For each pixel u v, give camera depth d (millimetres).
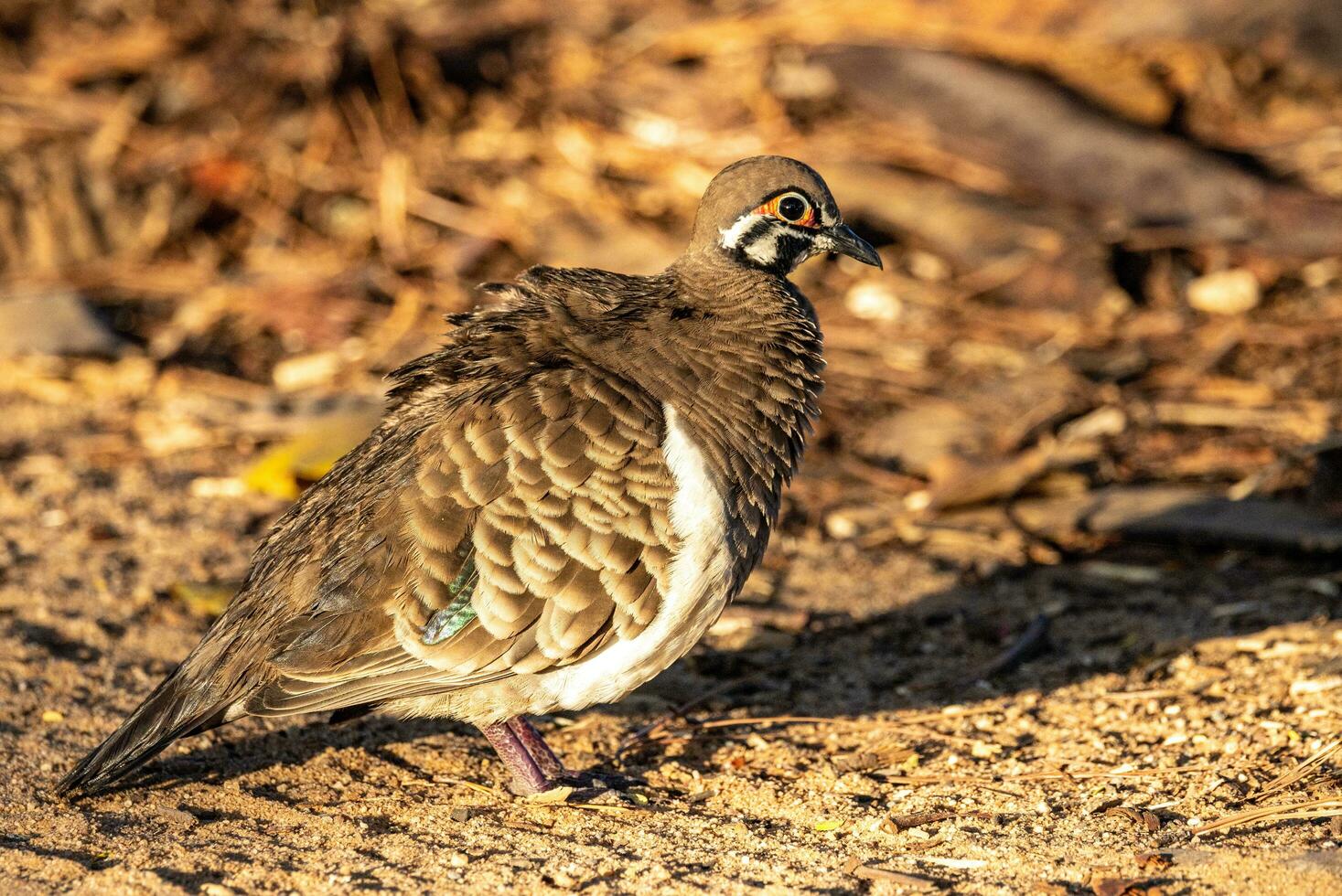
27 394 15102
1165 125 17703
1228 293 15711
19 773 8539
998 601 11320
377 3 20719
